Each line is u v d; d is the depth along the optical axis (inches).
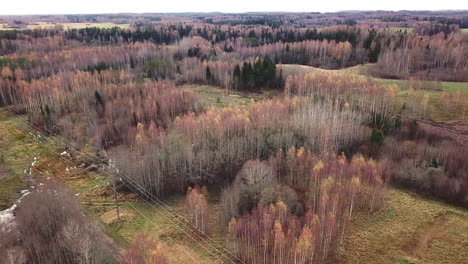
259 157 2839.6
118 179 2701.8
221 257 1995.6
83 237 1750.7
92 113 3690.9
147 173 2564.0
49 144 3376.0
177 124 3171.8
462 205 2450.8
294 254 1819.6
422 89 4104.3
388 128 3233.3
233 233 2032.5
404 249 1993.1
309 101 3479.3
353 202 2313.0
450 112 3491.6
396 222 2223.2
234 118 3016.7
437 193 2559.1
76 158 3137.3
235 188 2317.9
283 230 1982.0
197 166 2701.8
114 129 3503.9
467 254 1940.2
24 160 3058.6
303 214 2212.1
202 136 2910.9
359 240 2059.5
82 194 2613.2
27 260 1695.4
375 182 2340.1
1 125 3735.2
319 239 1948.8
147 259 1759.4
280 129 3051.2
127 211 2409.0
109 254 1878.7
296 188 2544.3
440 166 2687.0
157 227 2245.3
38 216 1828.2
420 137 3105.3
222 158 2773.1
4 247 1691.7
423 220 2241.6
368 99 3543.3
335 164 2426.2
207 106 4035.4
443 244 2023.9
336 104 3346.5
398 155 2891.2
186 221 2313.0
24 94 4035.4
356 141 3083.2
